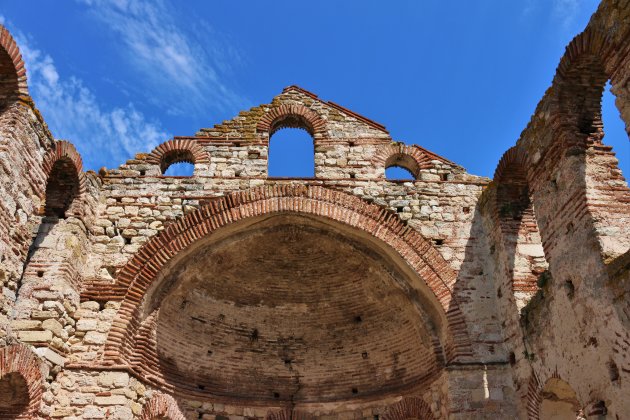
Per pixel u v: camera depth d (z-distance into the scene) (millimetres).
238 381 18453
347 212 17500
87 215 16469
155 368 16391
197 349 17984
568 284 13008
